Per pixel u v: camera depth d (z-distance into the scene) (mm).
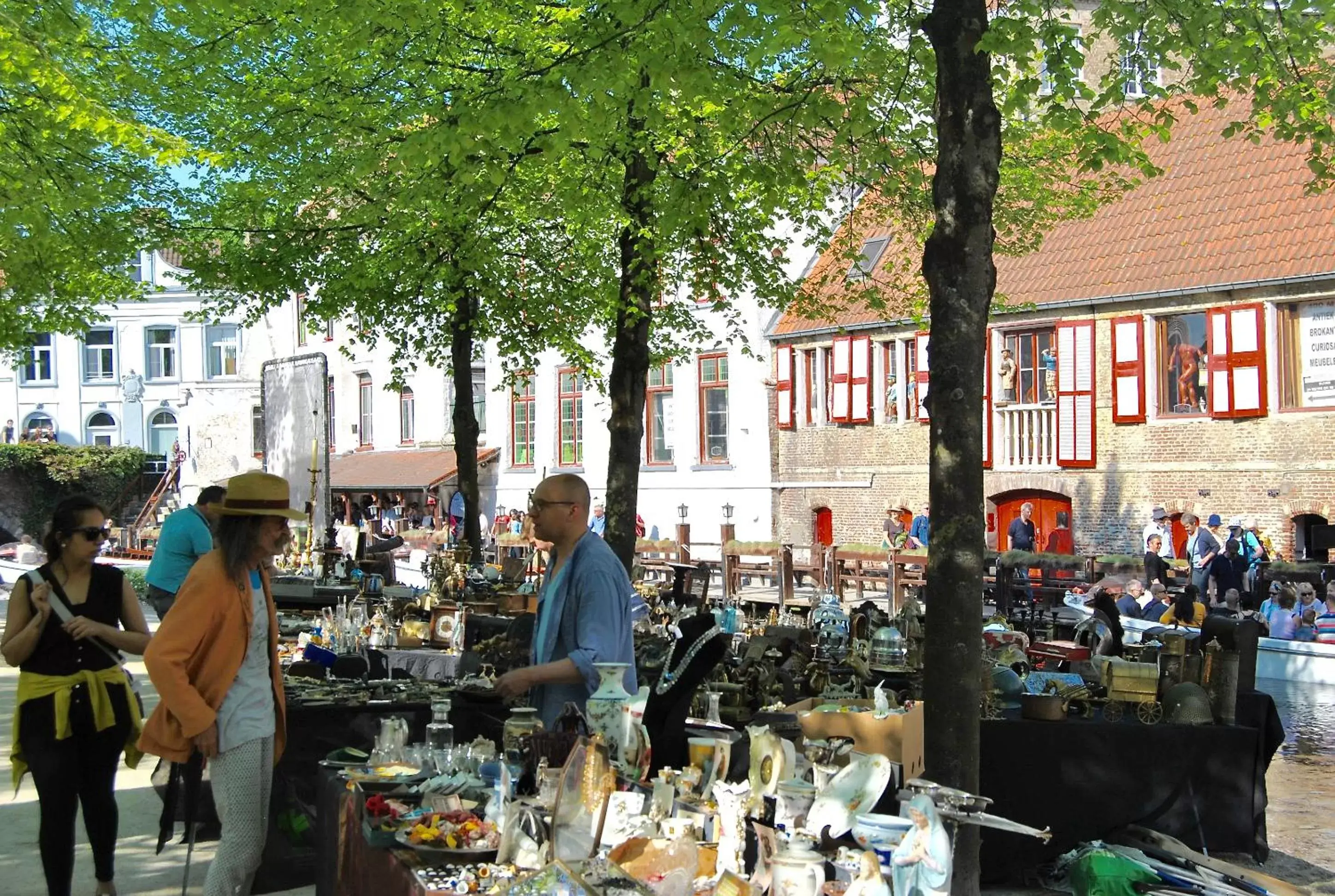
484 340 16109
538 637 5188
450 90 10977
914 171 10820
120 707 5539
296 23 11406
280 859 6254
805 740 4770
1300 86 8211
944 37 5535
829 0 6883
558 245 15180
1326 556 19922
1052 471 23469
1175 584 19109
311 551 13633
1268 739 6875
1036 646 8727
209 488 7574
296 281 13984
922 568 19750
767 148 9266
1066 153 12344
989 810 6445
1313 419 19906
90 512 5492
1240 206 21766
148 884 6035
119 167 13734
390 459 37875
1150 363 22062
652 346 16297
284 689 6441
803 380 27953
